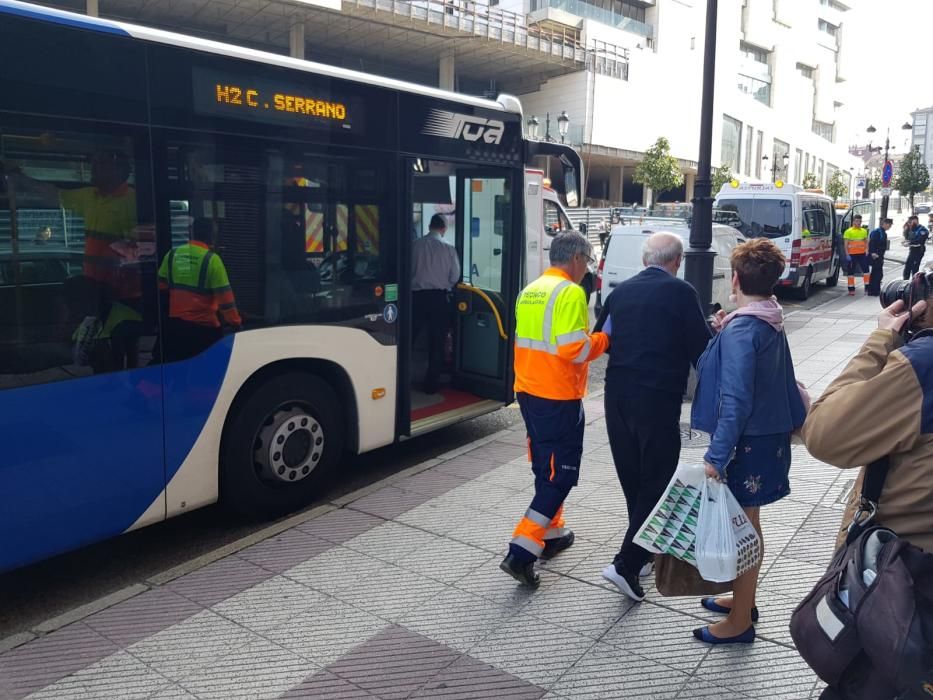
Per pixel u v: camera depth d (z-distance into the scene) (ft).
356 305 18.48
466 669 11.04
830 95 296.92
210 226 15.28
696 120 209.97
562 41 166.91
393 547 15.20
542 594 13.20
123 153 13.80
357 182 18.29
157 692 10.71
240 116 15.66
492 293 23.49
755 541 10.61
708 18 29.53
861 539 6.97
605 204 191.42
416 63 158.30
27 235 12.62
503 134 22.35
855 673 6.84
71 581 15.05
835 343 37.14
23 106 12.43
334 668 11.16
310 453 17.62
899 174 161.07
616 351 12.64
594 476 19.01
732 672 10.77
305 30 130.31
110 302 13.75
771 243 10.75
